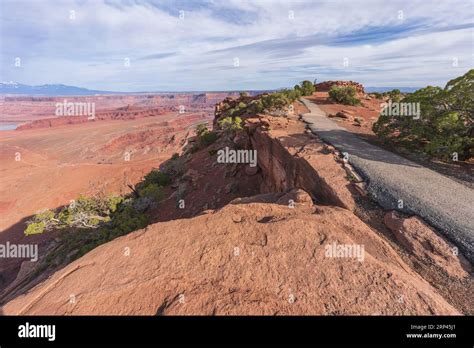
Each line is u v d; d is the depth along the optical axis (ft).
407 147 41.24
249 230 17.29
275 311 11.19
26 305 13.60
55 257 66.13
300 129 56.65
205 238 16.84
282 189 43.93
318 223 17.85
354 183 27.91
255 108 102.83
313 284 12.59
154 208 73.67
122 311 12.14
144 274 14.26
